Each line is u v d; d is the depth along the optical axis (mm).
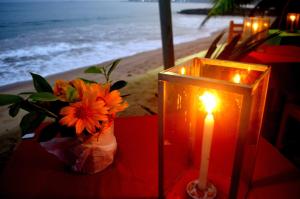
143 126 1103
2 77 6254
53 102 715
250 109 418
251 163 660
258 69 574
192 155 757
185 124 656
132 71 5930
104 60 8039
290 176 778
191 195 658
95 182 769
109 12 45875
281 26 5152
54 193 727
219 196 663
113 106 717
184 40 13453
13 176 796
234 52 1373
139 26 22156
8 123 3113
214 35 15938
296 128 2105
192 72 641
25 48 10781
